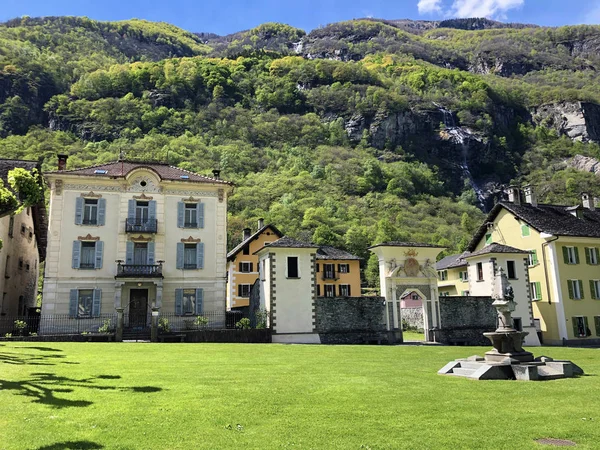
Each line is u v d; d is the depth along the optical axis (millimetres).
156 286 34469
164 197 36219
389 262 36281
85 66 157000
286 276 34219
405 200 119562
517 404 11219
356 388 12984
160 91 147750
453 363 16781
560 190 124062
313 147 146750
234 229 84125
